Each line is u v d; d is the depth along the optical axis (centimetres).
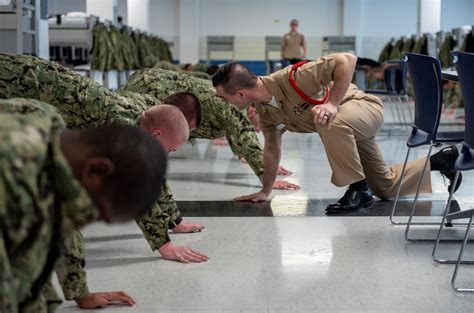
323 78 341
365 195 383
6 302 110
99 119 251
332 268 276
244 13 1947
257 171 416
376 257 292
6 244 110
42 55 546
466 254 296
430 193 410
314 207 391
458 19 1919
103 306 227
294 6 1934
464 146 265
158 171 121
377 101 376
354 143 360
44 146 110
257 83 347
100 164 116
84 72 794
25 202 107
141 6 1614
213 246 308
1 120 111
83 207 113
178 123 236
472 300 239
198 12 1942
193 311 227
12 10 489
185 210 383
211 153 645
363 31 1933
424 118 332
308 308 230
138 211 121
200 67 950
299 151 662
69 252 203
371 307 232
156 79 420
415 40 1366
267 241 317
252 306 232
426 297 242
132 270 271
